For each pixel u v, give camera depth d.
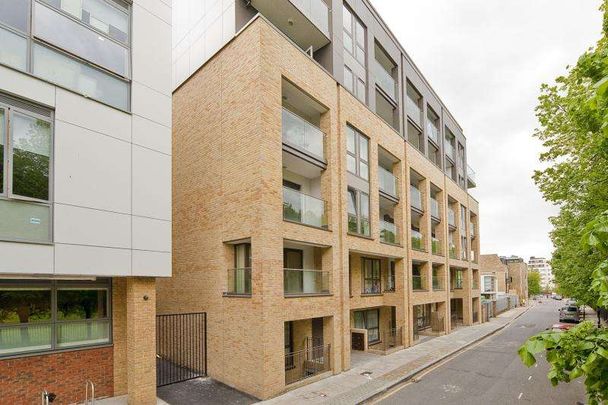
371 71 18.34
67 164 8.19
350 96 15.73
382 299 19.22
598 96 3.65
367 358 15.91
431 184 24.36
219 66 13.38
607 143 6.59
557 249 22.77
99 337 9.62
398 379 12.74
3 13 7.55
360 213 15.91
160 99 10.06
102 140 8.80
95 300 9.66
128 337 9.28
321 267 14.39
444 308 24.61
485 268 70.94
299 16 13.97
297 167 13.98
